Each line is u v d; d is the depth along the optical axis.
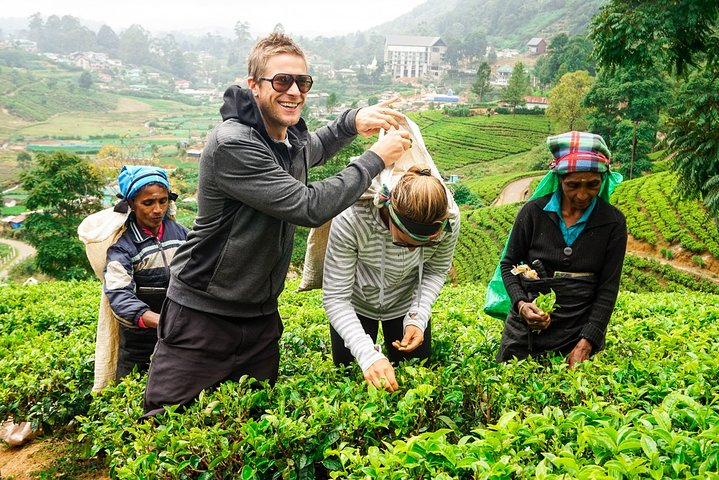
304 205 2.71
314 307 7.29
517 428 2.36
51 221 33.91
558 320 3.73
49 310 7.43
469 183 75.88
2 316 7.54
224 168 2.76
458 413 3.00
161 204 4.07
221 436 2.66
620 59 12.10
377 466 2.16
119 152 111.44
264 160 2.76
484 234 44.72
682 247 29.56
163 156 141.75
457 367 3.43
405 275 3.47
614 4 11.52
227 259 2.96
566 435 2.42
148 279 4.11
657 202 34.28
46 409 4.48
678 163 11.11
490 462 2.15
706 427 2.33
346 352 3.67
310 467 2.67
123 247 4.04
